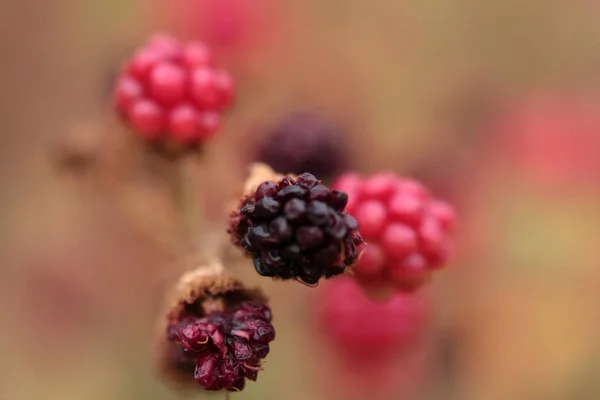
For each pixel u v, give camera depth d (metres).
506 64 0.27
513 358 0.24
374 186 0.20
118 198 0.21
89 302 0.24
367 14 0.27
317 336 0.23
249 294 0.18
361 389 0.24
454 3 0.27
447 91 0.26
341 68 0.26
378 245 0.19
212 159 0.20
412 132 0.26
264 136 0.21
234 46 0.24
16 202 0.25
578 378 0.24
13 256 0.25
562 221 0.24
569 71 0.26
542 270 0.24
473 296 0.24
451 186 0.24
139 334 0.24
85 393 0.24
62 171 0.22
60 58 0.26
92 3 0.26
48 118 0.26
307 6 0.26
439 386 0.24
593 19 0.26
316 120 0.22
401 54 0.26
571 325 0.24
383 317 0.23
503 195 0.25
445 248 0.20
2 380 0.24
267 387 0.23
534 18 0.27
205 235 0.20
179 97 0.20
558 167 0.25
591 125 0.25
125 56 0.23
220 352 0.18
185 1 0.25
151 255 0.24
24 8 0.26
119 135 0.21
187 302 0.18
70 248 0.25
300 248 0.17
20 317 0.25
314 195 0.17
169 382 0.19
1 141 0.26
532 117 0.25
